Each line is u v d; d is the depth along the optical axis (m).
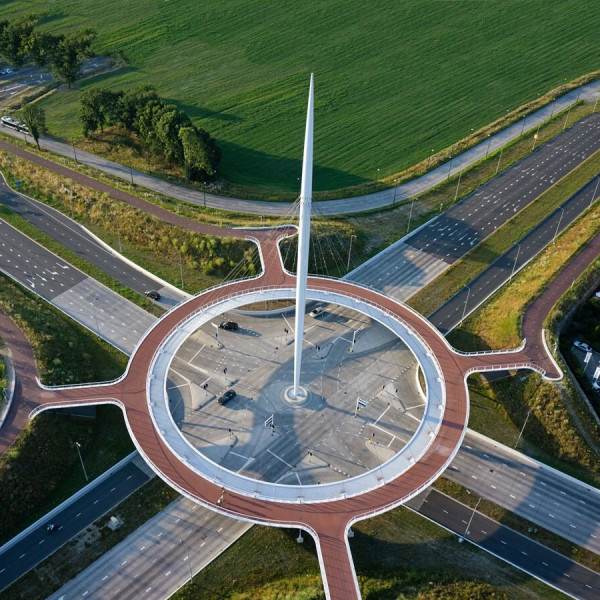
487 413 122.19
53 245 161.12
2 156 191.25
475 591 94.00
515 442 117.06
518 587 95.50
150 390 116.12
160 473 102.12
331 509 97.94
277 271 144.50
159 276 151.62
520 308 137.00
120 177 180.88
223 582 95.56
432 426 111.31
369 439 115.00
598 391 125.00
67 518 103.44
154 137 185.62
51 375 121.31
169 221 161.25
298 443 113.94
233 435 114.69
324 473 109.00
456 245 162.00
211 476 102.44
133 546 99.81
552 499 108.06
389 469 104.12
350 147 198.50
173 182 179.12
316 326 138.88
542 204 175.12
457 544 101.06
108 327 137.50
